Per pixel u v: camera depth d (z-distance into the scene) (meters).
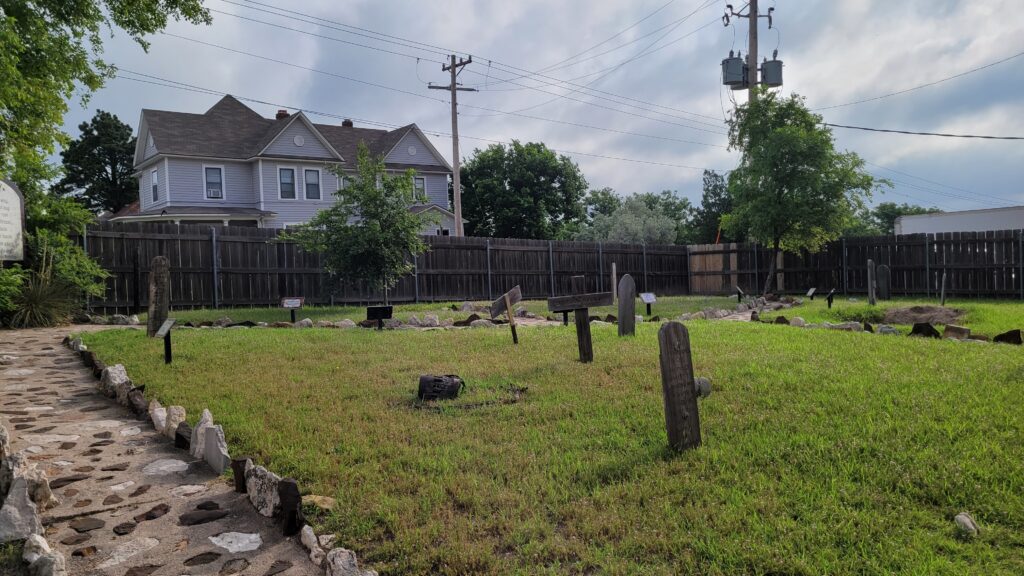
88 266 14.62
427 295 22.23
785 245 25.84
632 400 6.34
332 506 4.19
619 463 4.74
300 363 8.70
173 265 17.28
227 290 18.27
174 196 29.08
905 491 4.09
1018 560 3.29
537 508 4.10
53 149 15.03
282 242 19.27
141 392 6.80
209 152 29.58
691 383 4.99
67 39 14.54
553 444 5.25
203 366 8.39
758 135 24.05
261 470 4.41
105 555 3.74
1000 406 5.53
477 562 3.49
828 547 3.48
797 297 24.58
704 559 3.44
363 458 5.05
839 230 24.06
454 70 30.28
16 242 12.56
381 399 6.78
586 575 3.38
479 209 46.25
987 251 22.97
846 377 6.81
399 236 17.77
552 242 25.69
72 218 14.95
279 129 30.30
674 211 65.62
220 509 4.38
